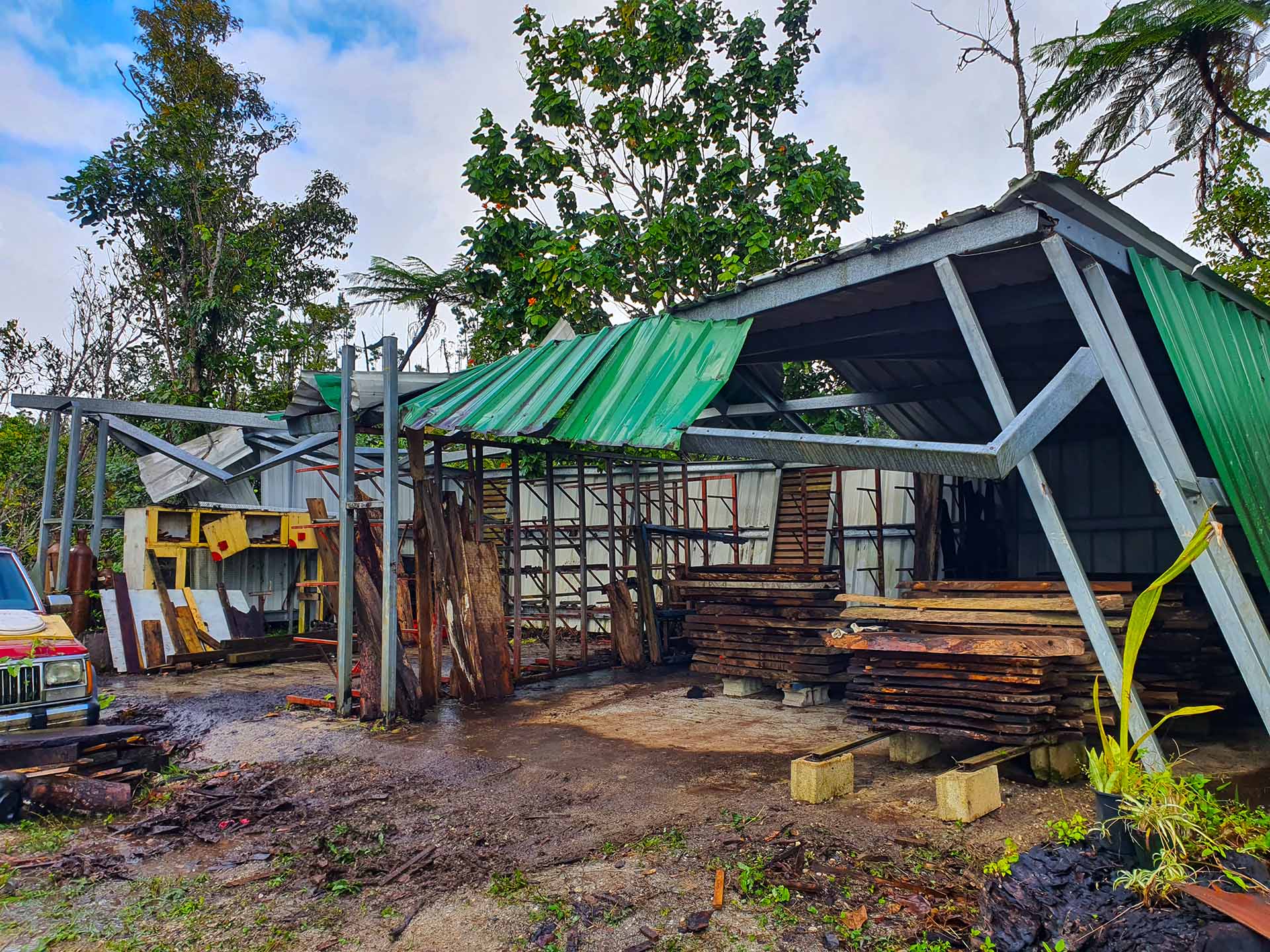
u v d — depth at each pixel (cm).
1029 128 1942
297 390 937
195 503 1581
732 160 1631
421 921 400
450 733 794
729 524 1477
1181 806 330
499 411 810
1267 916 269
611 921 390
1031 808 522
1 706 630
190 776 671
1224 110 1736
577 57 1712
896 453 558
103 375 2034
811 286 702
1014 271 653
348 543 878
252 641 1271
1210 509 336
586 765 668
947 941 356
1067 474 1163
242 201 2391
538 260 1625
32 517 1772
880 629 657
